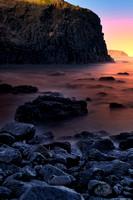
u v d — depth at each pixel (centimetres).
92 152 561
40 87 3675
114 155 622
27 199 258
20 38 9625
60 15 10969
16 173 377
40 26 10119
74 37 10581
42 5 11300
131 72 7088
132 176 427
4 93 2705
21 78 5091
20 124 814
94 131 1171
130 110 1912
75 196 277
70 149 720
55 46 10031
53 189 279
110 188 341
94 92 3047
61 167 459
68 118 1536
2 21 9775
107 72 7025
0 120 1536
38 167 432
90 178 386
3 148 533
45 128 1317
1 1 10844
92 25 12750
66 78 5172
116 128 1362
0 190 303
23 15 10375
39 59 9625
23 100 2356
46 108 1499
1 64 8831
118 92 3062
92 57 11556
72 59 10506
